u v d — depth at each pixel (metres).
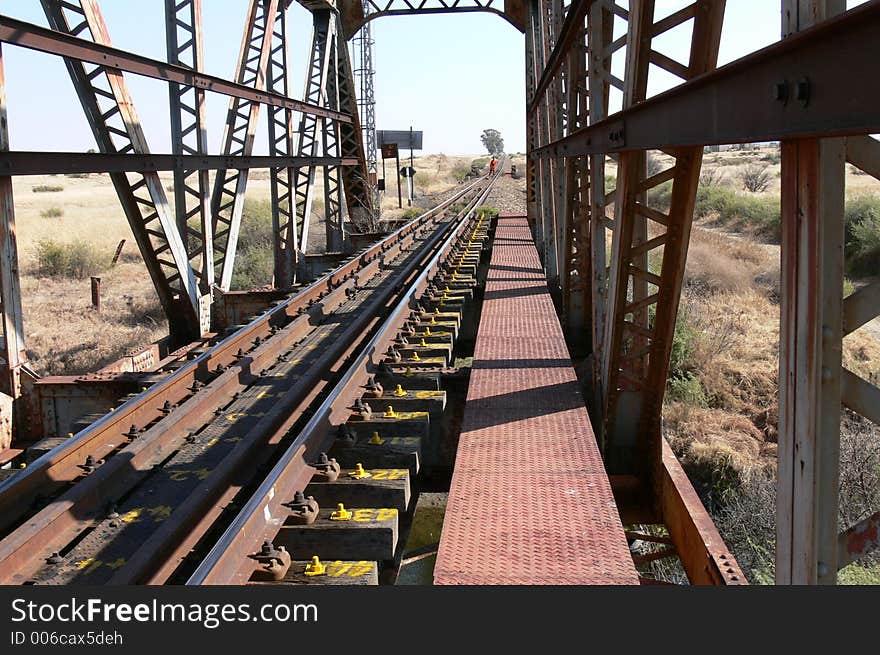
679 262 5.12
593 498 3.84
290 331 8.88
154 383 7.03
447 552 3.34
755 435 9.15
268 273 20.34
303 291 10.82
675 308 5.32
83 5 8.31
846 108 1.79
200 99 11.41
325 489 4.34
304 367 7.69
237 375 7.11
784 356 2.57
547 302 9.42
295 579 3.51
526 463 4.32
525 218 25.11
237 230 13.32
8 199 7.06
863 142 2.28
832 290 2.31
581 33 7.84
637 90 4.55
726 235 27.62
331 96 21.89
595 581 3.07
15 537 3.97
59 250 20.09
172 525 4.05
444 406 5.88
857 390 2.35
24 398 7.22
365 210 24.95
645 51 4.47
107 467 4.80
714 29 4.13
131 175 63.06
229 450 5.45
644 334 5.70
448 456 6.54
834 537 2.41
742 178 48.25
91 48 8.33
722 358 11.23
